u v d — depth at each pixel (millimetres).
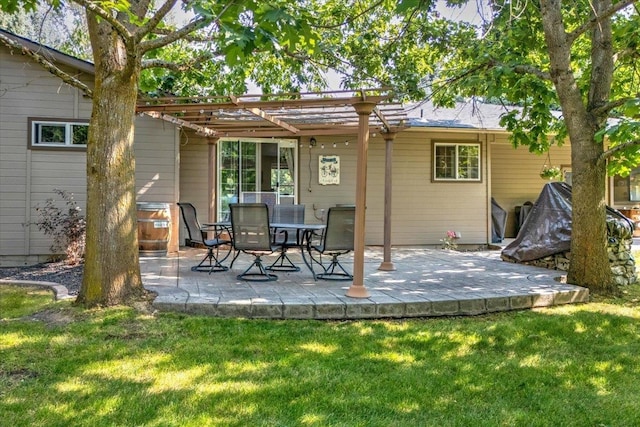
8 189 7633
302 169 10078
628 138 4945
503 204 12094
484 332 3941
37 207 7738
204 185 9656
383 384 2863
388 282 5512
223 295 4574
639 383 2973
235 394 2660
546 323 4230
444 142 10508
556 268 6680
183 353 3268
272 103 4961
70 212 7461
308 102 4762
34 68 7691
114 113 4223
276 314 4211
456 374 3061
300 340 3629
